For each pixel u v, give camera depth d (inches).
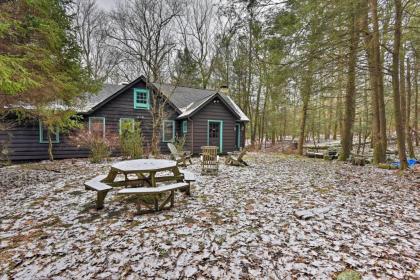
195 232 115.9
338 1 196.4
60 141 421.4
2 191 200.1
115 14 450.9
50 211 147.9
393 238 108.1
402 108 361.7
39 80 181.0
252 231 116.7
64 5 221.5
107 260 92.1
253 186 212.1
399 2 226.8
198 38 749.9
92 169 303.4
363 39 252.5
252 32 253.0
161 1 416.8
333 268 85.7
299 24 214.7
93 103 441.7
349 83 384.8
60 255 96.3
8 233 117.3
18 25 156.0
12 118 369.7
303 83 260.1
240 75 762.2
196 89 655.1
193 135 513.7
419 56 272.8
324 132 1164.5
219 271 84.8
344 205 156.8
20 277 82.5
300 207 153.0
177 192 188.7
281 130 1007.0
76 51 229.9
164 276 82.3
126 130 417.7
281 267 86.7
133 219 133.3
